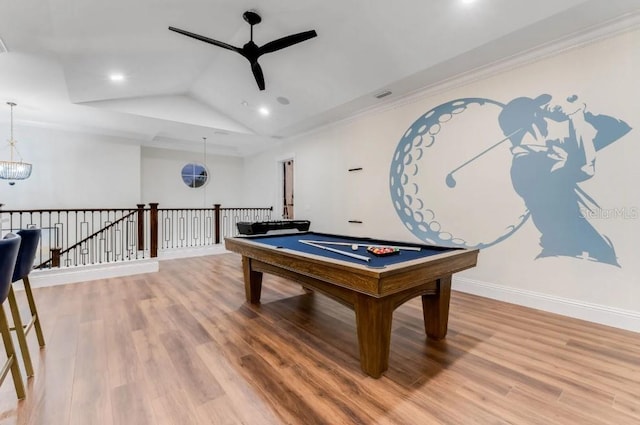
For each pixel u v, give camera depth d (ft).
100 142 20.97
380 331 6.22
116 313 9.87
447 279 8.00
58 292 12.25
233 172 29.55
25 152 18.67
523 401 5.46
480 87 11.62
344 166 17.85
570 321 9.16
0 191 18.15
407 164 14.24
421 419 5.01
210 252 21.66
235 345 7.66
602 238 8.98
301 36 9.64
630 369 6.50
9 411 5.19
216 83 16.84
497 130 11.16
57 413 5.15
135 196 22.24
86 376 6.25
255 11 10.55
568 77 9.55
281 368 6.59
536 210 10.26
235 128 20.95
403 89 13.50
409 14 9.57
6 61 10.80
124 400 5.49
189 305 10.69
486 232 11.50
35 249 7.11
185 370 6.49
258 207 26.96
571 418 5.02
